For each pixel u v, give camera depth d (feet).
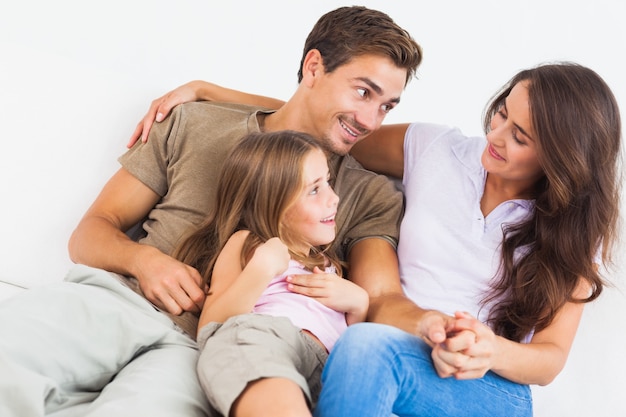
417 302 5.30
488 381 4.41
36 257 5.98
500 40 7.66
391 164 6.09
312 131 5.85
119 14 8.20
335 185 5.77
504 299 5.18
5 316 4.25
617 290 5.43
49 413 3.98
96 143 6.23
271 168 5.16
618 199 5.22
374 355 3.84
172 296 5.00
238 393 3.74
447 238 5.33
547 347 4.76
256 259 4.72
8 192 6.07
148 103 6.43
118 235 5.45
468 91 7.63
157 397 3.86
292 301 4.87
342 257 5.76
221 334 4.29
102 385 4.39
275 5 8.02
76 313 4.46
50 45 8.32
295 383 3.77
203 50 8.08
